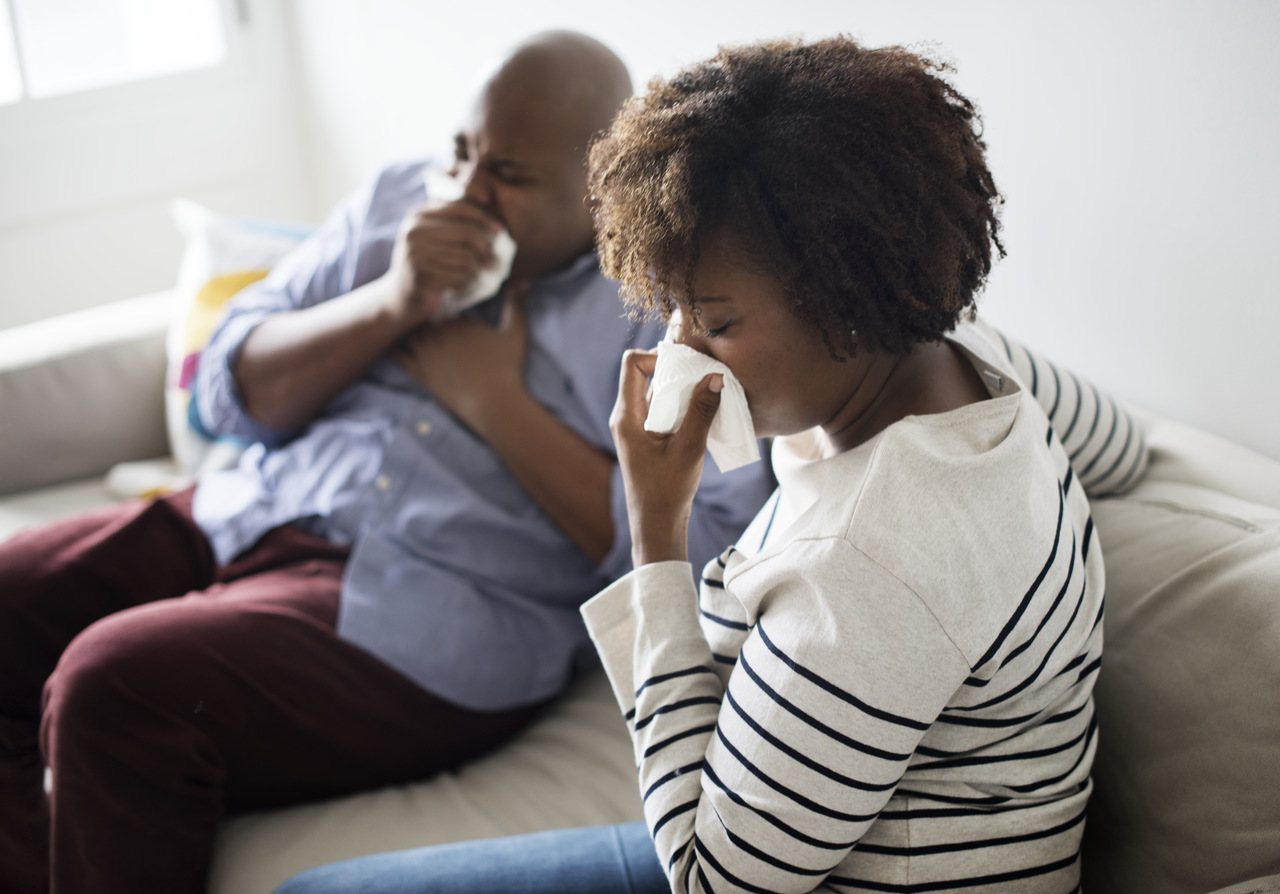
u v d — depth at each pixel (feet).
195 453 5.11
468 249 3.71
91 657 3.07
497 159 3.70
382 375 4.19
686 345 2.17
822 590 1.94
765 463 3.59
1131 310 3.30
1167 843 2.29
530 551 3.89
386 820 3.28
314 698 3.38
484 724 3.69
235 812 3.43
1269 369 2.94
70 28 7.23
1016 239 3.64
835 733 1.95
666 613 2.36
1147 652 2.49
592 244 3.98
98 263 7.65
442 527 3.82
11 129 7.00
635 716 2.38
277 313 4.52
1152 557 2.65
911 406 2.14
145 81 7.45
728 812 2.06
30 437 5.08
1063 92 3.32
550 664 3.80
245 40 7.82
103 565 3.82
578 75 3.65
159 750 3.04
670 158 1.94
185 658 3.15
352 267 4.48
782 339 2.03
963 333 2.42
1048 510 2.10
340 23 7.33
